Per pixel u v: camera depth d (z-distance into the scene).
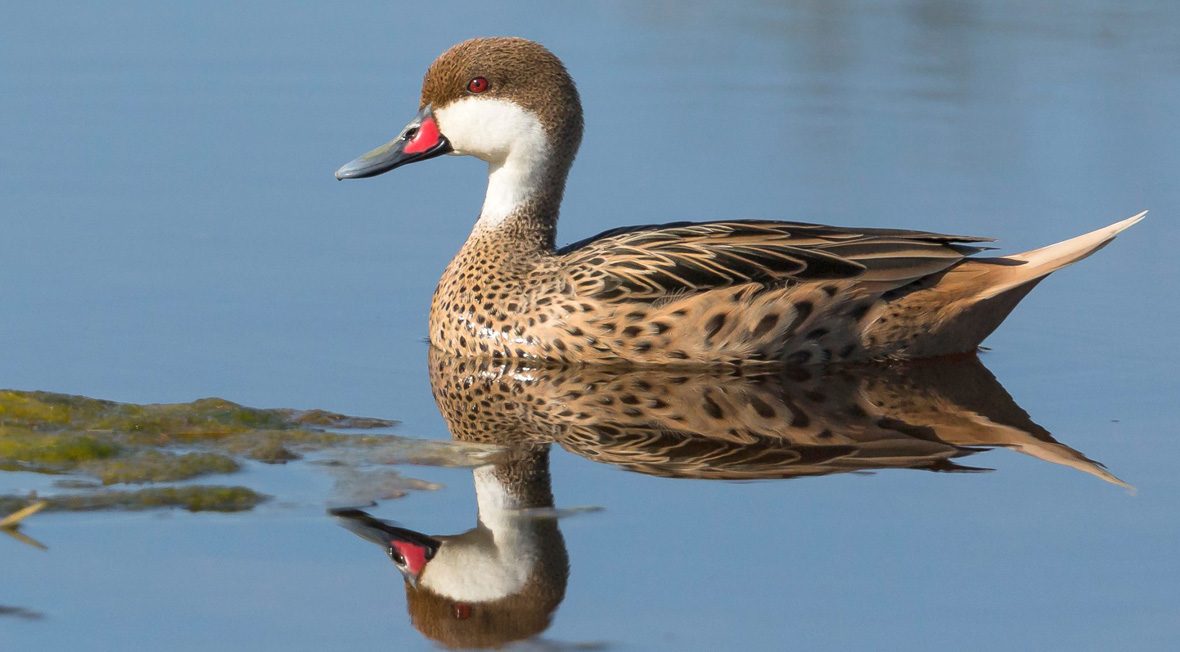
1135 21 24.80
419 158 15.95
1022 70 22.53
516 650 9.02
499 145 15.40
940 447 12.08
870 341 14.34
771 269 14.22
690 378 13.95
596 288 14.25
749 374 14.08
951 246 14.59
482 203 17.11
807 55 23.31
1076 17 24.97
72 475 11.10
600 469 11.57
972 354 14.70
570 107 15.52
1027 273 14.27
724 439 12.25
